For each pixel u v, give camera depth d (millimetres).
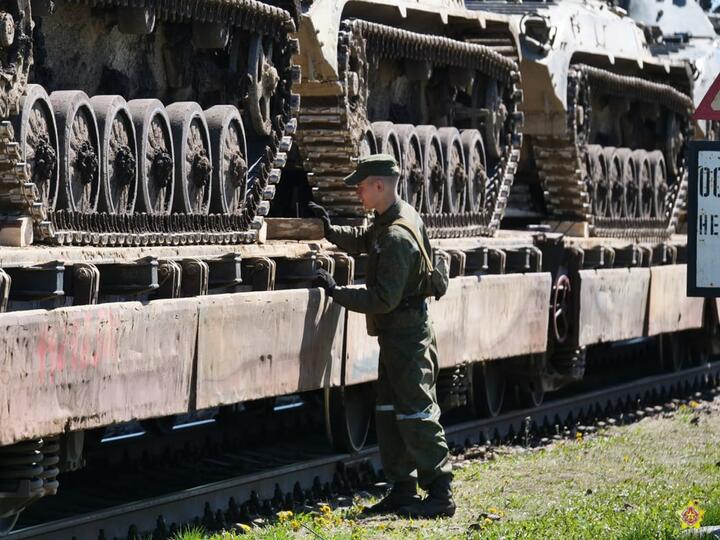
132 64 11852
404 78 16219
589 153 20562
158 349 10062
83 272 9445
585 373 21953
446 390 14906
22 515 10547
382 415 11312
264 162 12875
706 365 22828
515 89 17969
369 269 10977
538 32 19203
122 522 10156
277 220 13922
